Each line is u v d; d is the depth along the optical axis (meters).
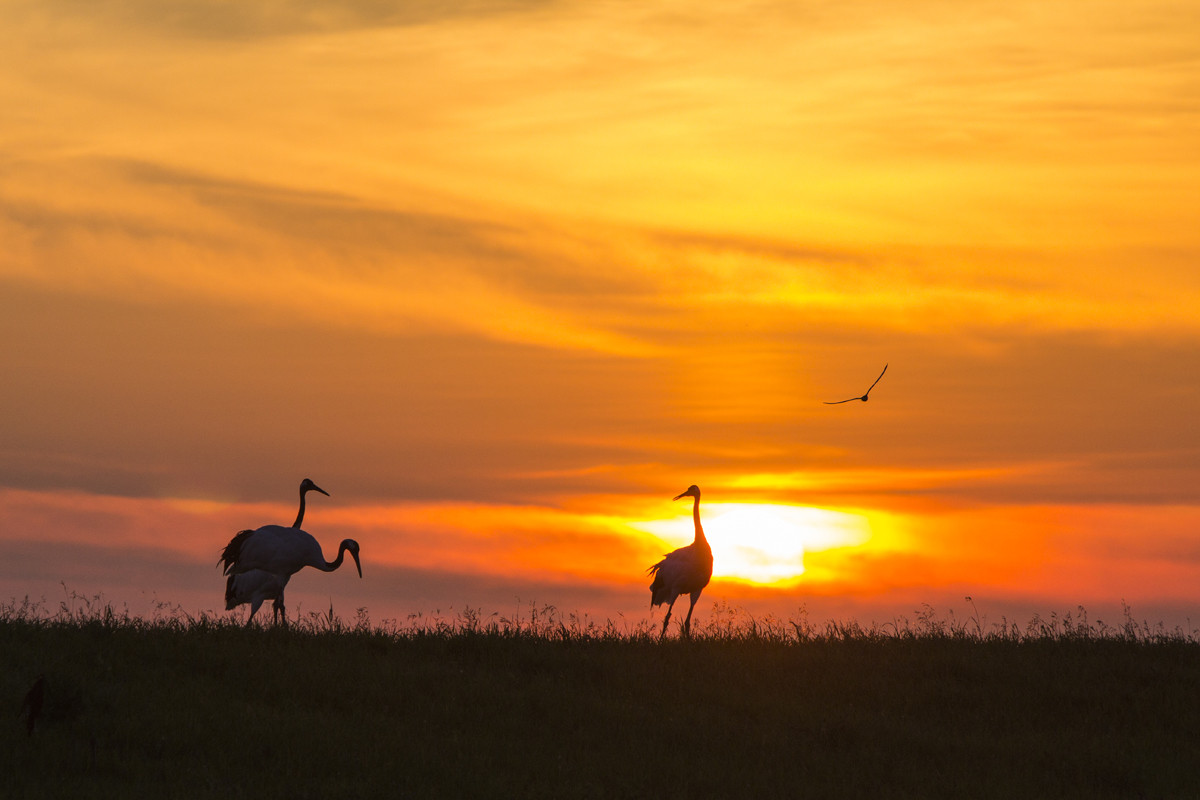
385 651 67.38
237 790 44.31
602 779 48.56
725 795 47.53
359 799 44.81
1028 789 50.38
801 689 63.78
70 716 50.38
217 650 61.62
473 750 51.12
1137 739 57.06
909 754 54.25
